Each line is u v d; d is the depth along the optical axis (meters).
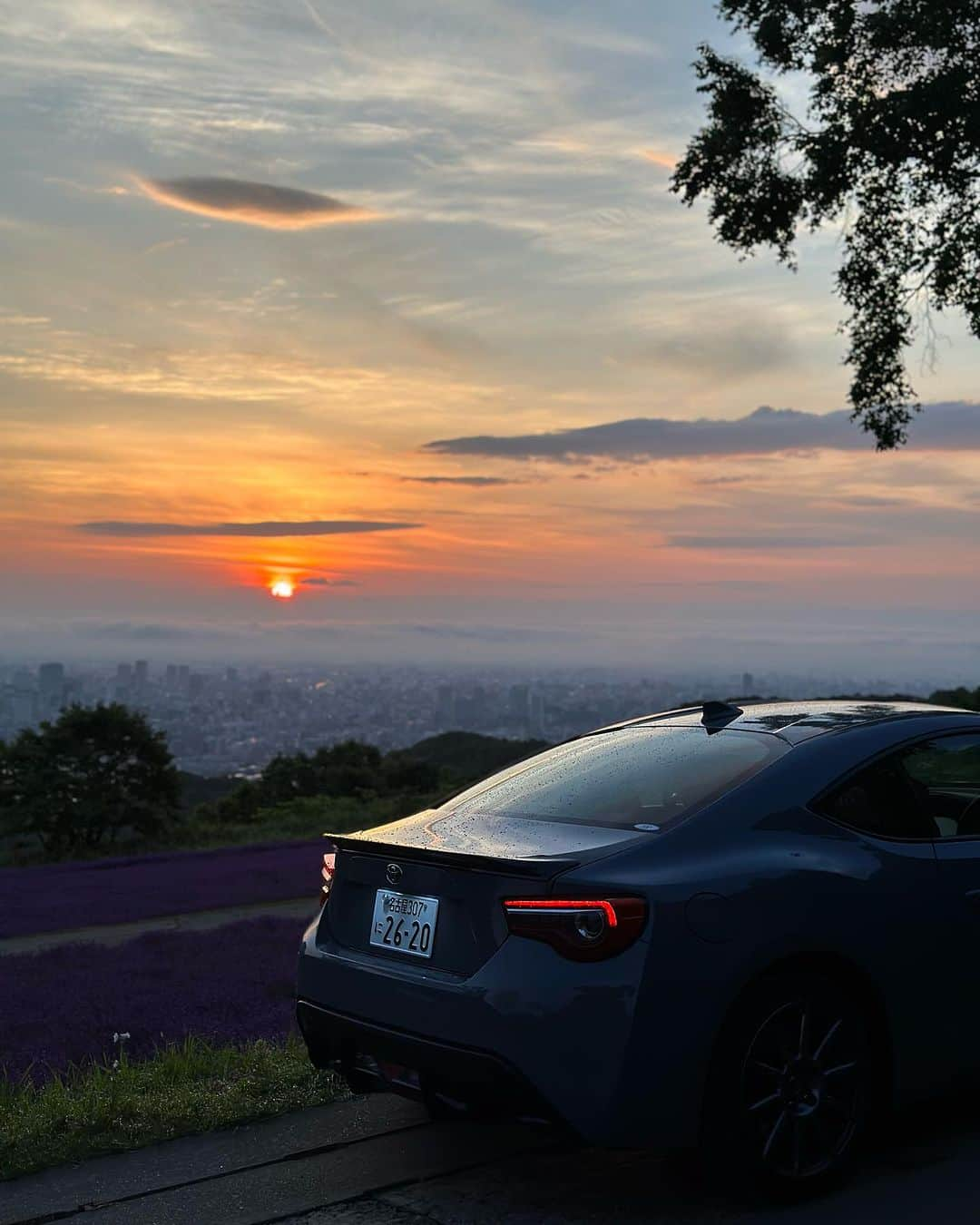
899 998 4.17
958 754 4.69
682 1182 4.18
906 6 19.33
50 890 15.17
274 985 7.74
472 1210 4.03
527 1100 3.72
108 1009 7.12
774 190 21.38
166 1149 4.72
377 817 26.73
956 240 20.25
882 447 22.02
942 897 4.30
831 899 4.04
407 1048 4.01
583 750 5.10
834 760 4.39
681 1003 3.73
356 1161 4.52
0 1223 4.05
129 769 25.92
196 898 13.93
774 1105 3.90
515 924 3.84
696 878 3.85
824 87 20.36
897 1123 4.66
